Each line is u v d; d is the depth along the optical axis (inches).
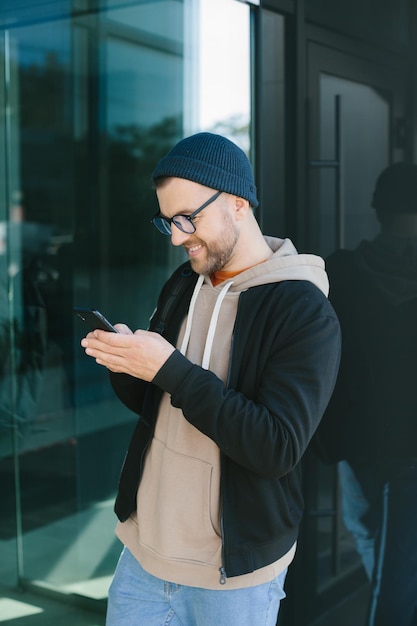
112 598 78.4
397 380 108.7
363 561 112.4
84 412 120.1
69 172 113.7
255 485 69.0
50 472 117.2
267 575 71.6
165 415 74.4
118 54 115.8
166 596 75.0
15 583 114.2
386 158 108.3
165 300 79.4
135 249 121.3
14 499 113.5
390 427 109.6
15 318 111.1
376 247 109.3
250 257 74.0
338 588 114.0
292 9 112.5
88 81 113.9
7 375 111.3
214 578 71.1
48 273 113.4
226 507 69.2
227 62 117.1
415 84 106.3
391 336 108.7
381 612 111.5
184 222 68.0
